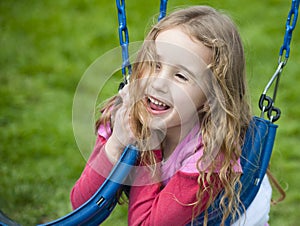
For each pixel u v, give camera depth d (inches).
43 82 214.2
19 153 165.6
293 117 191.8
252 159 86.0
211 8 89.7
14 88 207.9
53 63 230.7
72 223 82.7
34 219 139.8
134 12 281.3
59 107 197.2
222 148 84.0
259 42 251.6
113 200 87.4
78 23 272.4
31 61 231.6
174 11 88.6
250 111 89.8
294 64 229.8
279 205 145.7
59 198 147.3
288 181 155.6
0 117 186.7
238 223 87.4
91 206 83.4
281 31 266.2
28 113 191.5
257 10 288.4
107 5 295.1
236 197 85.2
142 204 86.6
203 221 85.5
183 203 83.5
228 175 84.2
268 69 223.9
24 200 145.7
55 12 283.4
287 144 174.9
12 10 281.0
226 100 84.4
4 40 247.6
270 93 203.6
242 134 87.9
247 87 90.3
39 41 249.9
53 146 171.2
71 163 161.9
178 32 83.4
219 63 83.4
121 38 94.0
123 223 139.3
